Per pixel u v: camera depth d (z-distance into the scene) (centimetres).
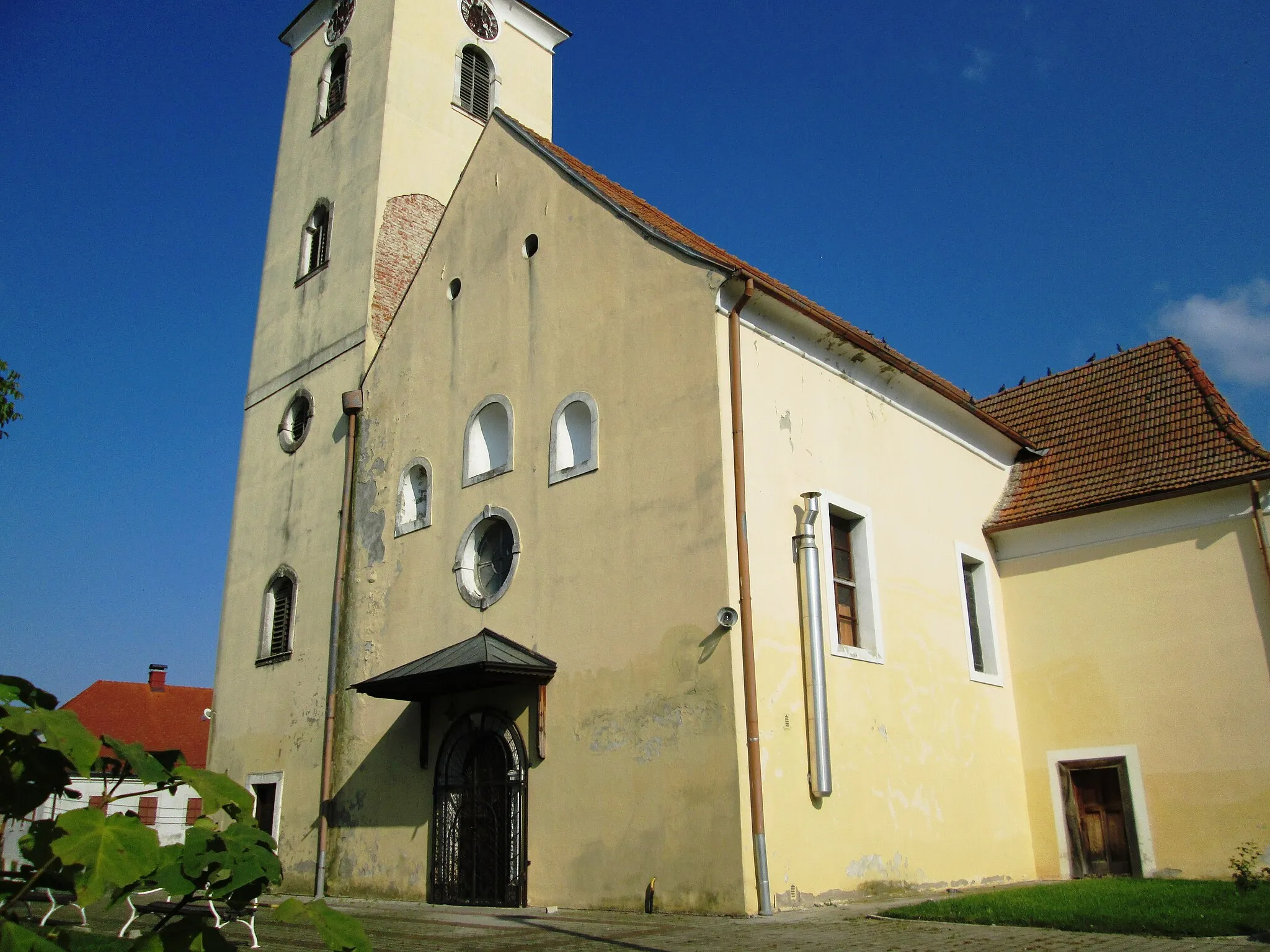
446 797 1415
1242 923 913
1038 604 1720
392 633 1611
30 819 374
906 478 1559
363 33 2245
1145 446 1745
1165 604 1593
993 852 1517
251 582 2005
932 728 1452
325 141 2244
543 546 1388
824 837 1179
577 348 1429
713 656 1149
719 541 1177
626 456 1311
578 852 1221
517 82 2394
